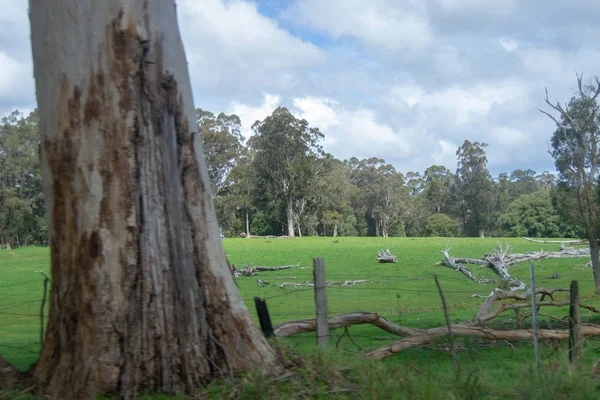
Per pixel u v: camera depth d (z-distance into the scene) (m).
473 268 37.28
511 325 11.52
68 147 5.85
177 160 6.14
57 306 5.91
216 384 5.81
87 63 5.84
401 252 47.53
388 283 29.25
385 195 79.62
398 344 9.02
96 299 5.68
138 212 5.83
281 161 63.31
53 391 5.68
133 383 5.59
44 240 59.03
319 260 8.11
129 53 5.89
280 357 6.39
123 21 5.88
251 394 5.59
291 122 61.94
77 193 5.81
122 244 5.76
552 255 39.50
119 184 5.81
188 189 6.20
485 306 10.59
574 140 21.58
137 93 5.93
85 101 5.84
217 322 6.10
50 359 5.88
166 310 5.81
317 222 71.25
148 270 5.79
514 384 6.70
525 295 11.18
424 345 9.27
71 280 5.80
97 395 5.53
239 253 48.50
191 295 5.98
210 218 6.29
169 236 5.95
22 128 53.16
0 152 53.53
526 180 97.88
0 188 50.50
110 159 5.81
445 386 6.34
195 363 5.86
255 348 6.21
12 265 39.00
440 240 57.34
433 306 19.34
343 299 21.55
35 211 55.75
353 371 6.38
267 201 67.06
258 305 7.24
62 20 5.86
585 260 37.97
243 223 70.94
